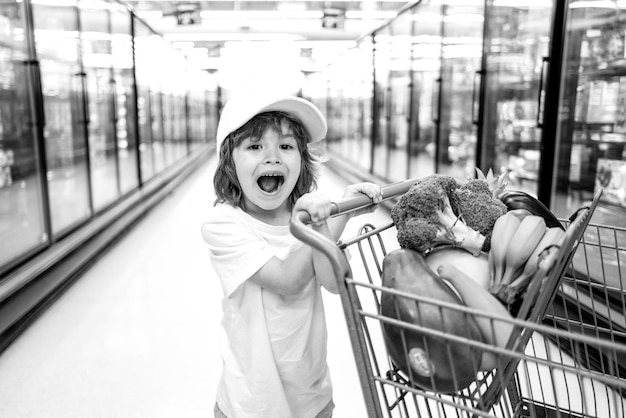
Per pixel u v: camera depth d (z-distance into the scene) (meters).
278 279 1.07
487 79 4.86
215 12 9.65
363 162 10.88
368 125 10.34
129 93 7.82
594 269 3.08
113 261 4.86
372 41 9.89
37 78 4.15
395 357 0.89
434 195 0.98
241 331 1.15
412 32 7.35
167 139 11.43
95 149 5.91
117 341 3.09
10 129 3.79
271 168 1.13
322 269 1.02
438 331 0.80
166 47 11.58
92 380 2.63
